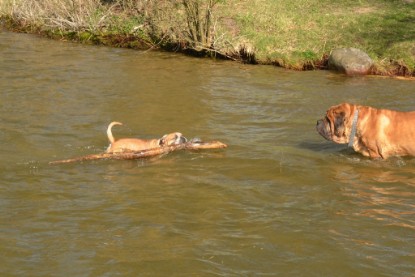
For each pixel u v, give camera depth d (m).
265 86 13.52
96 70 14.94
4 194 7.39
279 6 19.55
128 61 16.20
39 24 20.47
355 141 8.71
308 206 7.11
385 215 6.85
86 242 6.15
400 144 8.41
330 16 18.41
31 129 9.98
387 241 6.20
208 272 5.57
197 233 6.38
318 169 8.34
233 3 19.70
